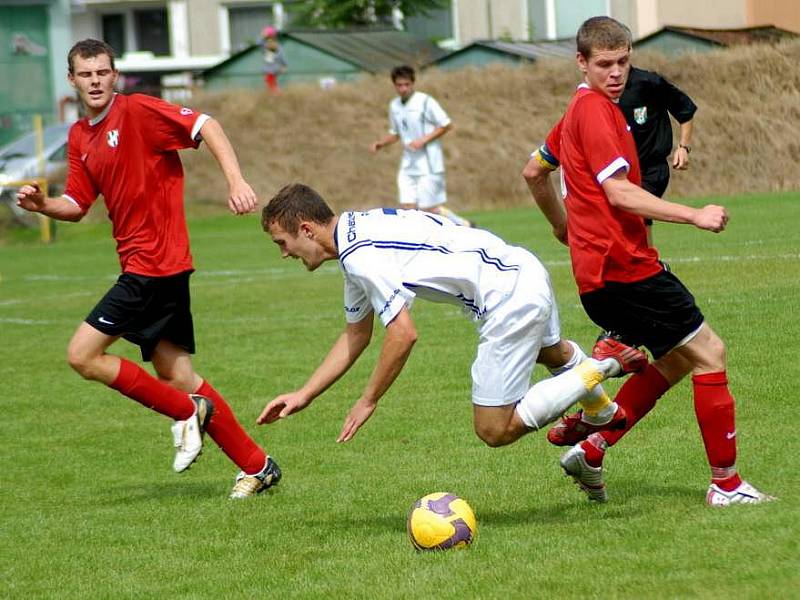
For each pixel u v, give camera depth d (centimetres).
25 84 11238
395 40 10444
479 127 8294
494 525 1600
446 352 2931
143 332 1911
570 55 8925
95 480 2086
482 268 1532
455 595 1305
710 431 1566
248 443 1902
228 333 3494
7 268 6066
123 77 12519
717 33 8319
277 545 1598
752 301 3092
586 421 1571
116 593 1439
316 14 11912
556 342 1652
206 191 8538
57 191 7875
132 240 1911
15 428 2509
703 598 1227
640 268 1540
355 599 1324
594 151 1515
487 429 1563
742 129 7338
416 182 5553
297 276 4844
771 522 1452
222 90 9212
